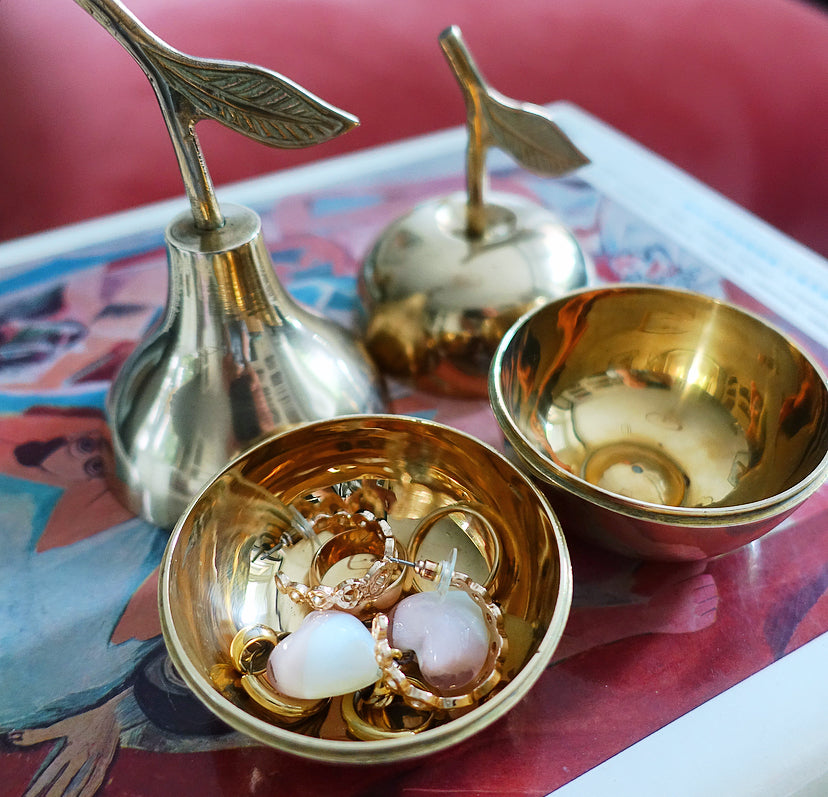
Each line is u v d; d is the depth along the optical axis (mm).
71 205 453
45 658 198
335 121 179
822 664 193
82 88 482
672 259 301
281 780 178
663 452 227
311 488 214
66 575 214
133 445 216
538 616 178
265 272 213
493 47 515
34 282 298
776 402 211
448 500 214
